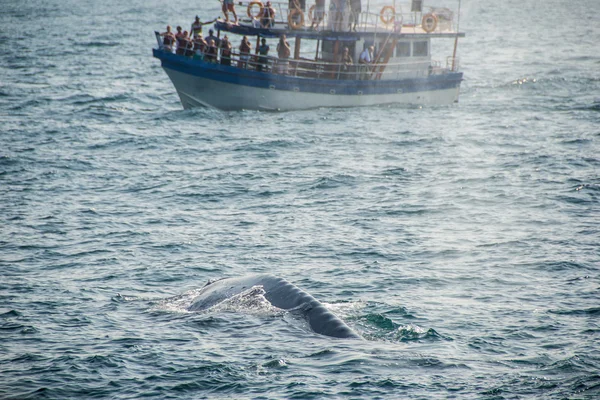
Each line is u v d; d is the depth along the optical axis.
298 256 73.25
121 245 77.19
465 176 107.38
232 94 161.25
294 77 161.00
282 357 46.84
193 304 57.03
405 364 46.31
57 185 103.69
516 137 137.12
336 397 42.47
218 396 43.25
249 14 164.62
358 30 166.25
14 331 53.78
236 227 84.12
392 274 67.25
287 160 120.88
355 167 114.81
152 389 44.38
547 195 95.62
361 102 169.38
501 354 48.59
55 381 45.53
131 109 170.50
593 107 170.62
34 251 75.00
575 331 53.03
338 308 57.59
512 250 74.12
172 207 93.12
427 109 172.75
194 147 131.62
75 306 59.06
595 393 42.69
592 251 73.25
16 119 154.50
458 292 62.25
